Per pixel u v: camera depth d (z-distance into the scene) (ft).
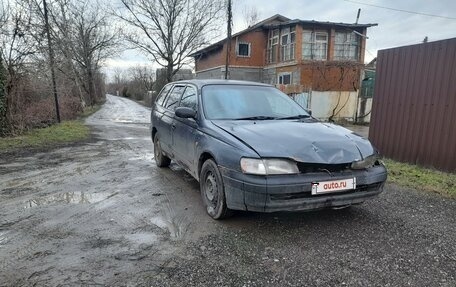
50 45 44.04
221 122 13.66
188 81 18.20
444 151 20.90
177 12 106.32
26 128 37.63
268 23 96.02
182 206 14.17
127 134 40.37
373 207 14.05
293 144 11.23
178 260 9.71
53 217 12.85
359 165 11.45
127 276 8.86
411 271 9.18
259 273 9.06
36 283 8.47
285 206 10.55
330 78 68.80
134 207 14.05
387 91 24.81
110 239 11.00
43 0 42.65
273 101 15.96
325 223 12.35
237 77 97.71
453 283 8.63
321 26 83.56
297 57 81.87
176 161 17.63
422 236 11.32
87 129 44.80
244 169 10.80
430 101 21.67
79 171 20.40
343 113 66.80
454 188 16.66
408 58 23.08
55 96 48.60
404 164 22.75
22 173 19.86
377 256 9.97
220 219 12.54
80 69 116.16
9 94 35.73
